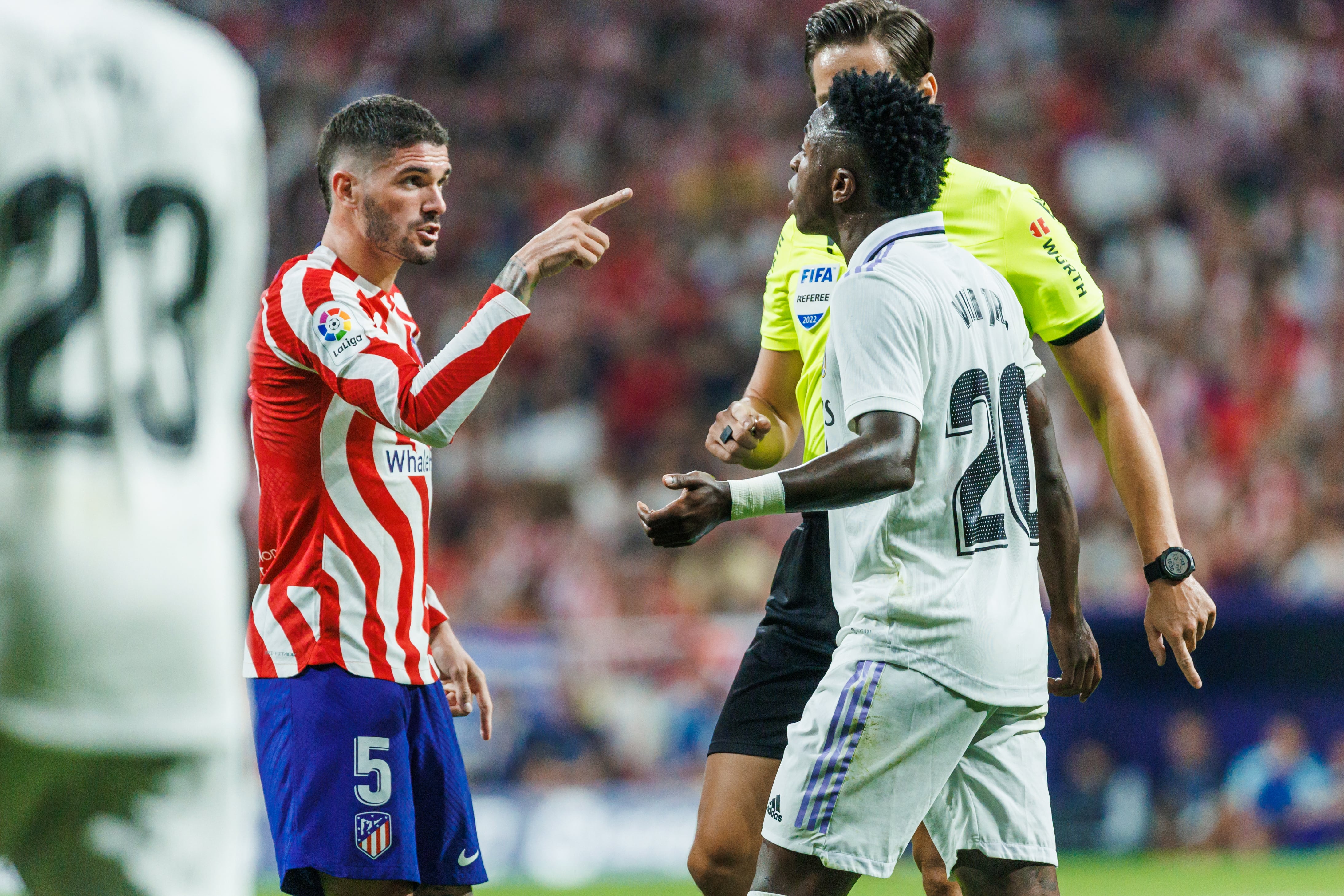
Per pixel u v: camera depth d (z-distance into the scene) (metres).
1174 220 58.47
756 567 42.84
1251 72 63.12
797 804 10.94
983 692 10.84
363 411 11.71
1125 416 13.51
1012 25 63.88
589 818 33.31
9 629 6.37
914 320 10.59
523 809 32.94
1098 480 44.97
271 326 12.08
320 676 12.10
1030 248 13.55
